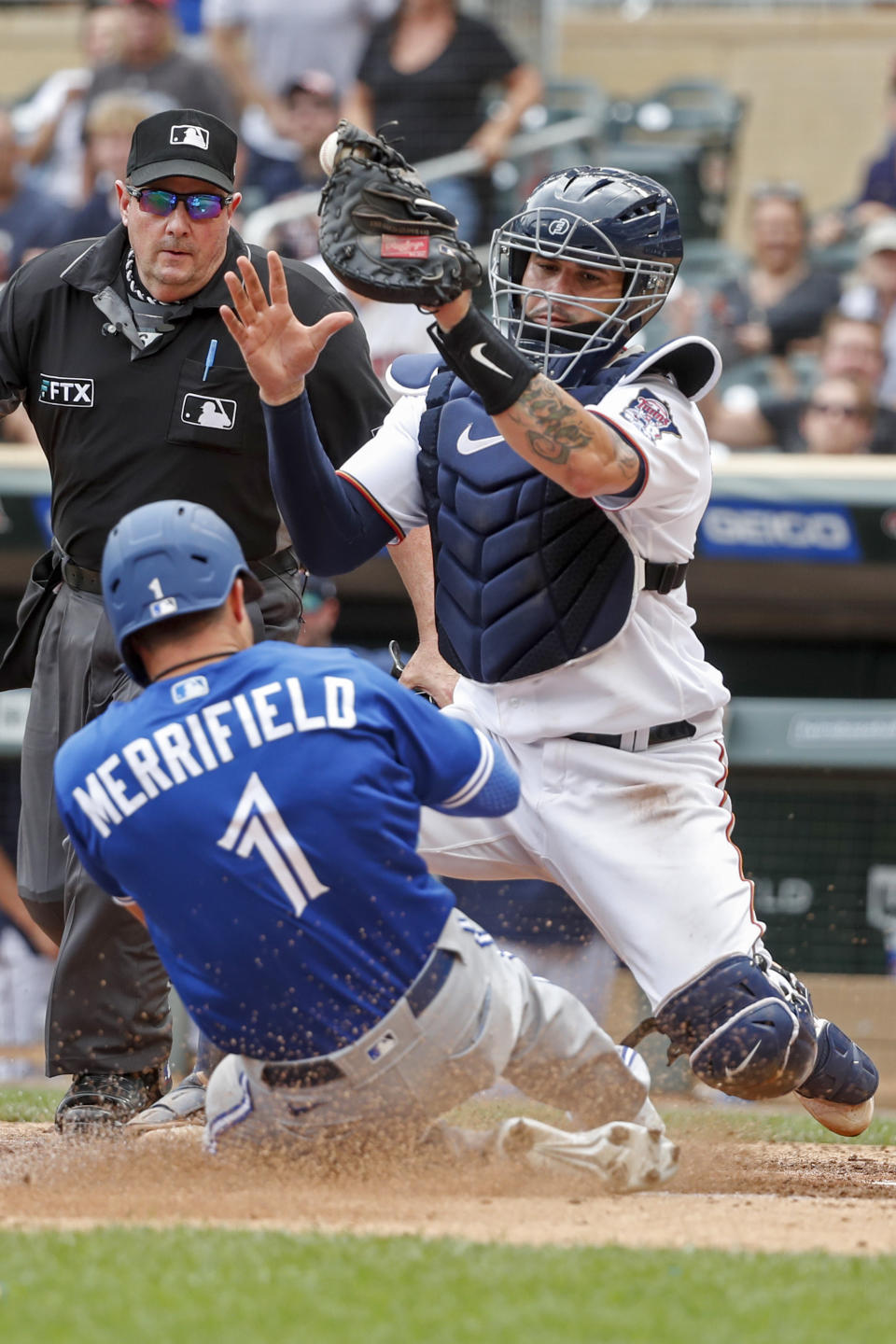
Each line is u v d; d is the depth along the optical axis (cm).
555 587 1190
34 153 3791
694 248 3919
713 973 1170
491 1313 725
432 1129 1070
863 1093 1309
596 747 1222
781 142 4350
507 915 2653
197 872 974
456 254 1036
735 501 3103
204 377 1362
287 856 970
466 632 1246
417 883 1007
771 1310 745
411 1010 999
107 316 1363
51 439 1402
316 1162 1057
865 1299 771
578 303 1193
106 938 1354
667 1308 744
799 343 3538
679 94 4188
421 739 1022
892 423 3406
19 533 3084
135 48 3625
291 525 1253
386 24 3769
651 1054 2419
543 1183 1055
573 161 3878
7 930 2909
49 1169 1105
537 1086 1111
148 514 1008
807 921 3447
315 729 980
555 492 1180
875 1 4381
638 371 1163
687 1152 1423
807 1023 1184
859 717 2875
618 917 1201
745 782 3192
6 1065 2741
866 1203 1115
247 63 3825
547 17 4106
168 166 1321
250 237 3400
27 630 1458
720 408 3438
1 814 3397
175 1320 710
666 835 1207
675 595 1249
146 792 979
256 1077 1026
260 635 1391
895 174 3812
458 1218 946
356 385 1392
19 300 1395
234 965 983
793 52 4381
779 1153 1509
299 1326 701
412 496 1286
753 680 3719
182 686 987
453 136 3728
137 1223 922
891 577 3322
